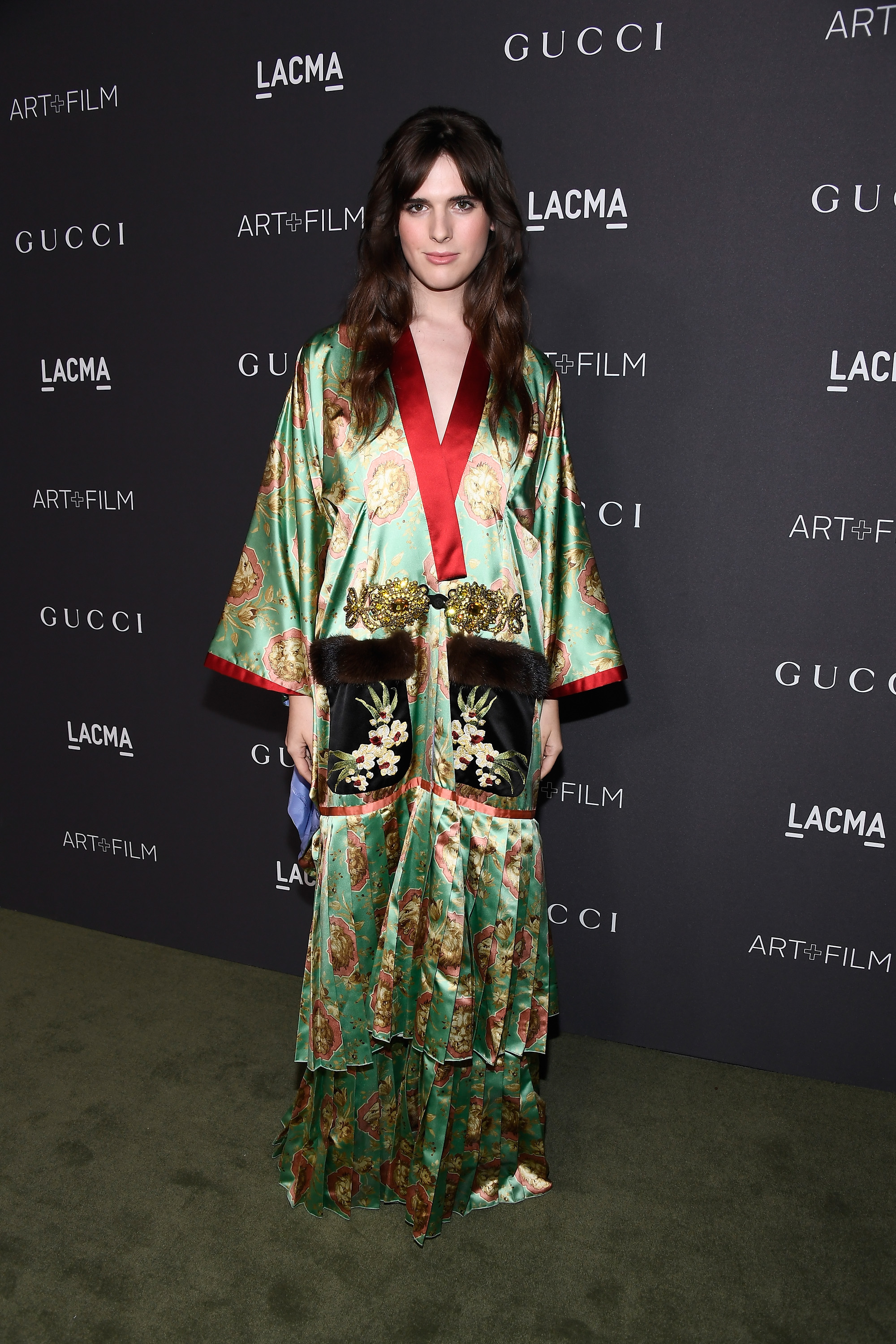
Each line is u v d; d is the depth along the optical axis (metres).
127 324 1.97
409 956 1.43
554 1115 1.72
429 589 1.31
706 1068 1.88
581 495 1.74
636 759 1.82
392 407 1.28
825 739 1.71
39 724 2.29
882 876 1.73
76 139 1.91
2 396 2.12
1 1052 1.86
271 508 1.39
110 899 2.33
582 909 1.93
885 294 1.52
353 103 1.71
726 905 1.83
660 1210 1.49
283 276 1.83
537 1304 1.32
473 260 1.25
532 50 1.59
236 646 1.43
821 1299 1.33
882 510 1.59
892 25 1.43
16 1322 1.27
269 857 2.14
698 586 1.71
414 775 1.39
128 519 2.08
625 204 1.60
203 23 1.77
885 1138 1.67
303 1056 1.48
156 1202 1.49
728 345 1.60
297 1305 1.31
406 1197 1.47
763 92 1.50
